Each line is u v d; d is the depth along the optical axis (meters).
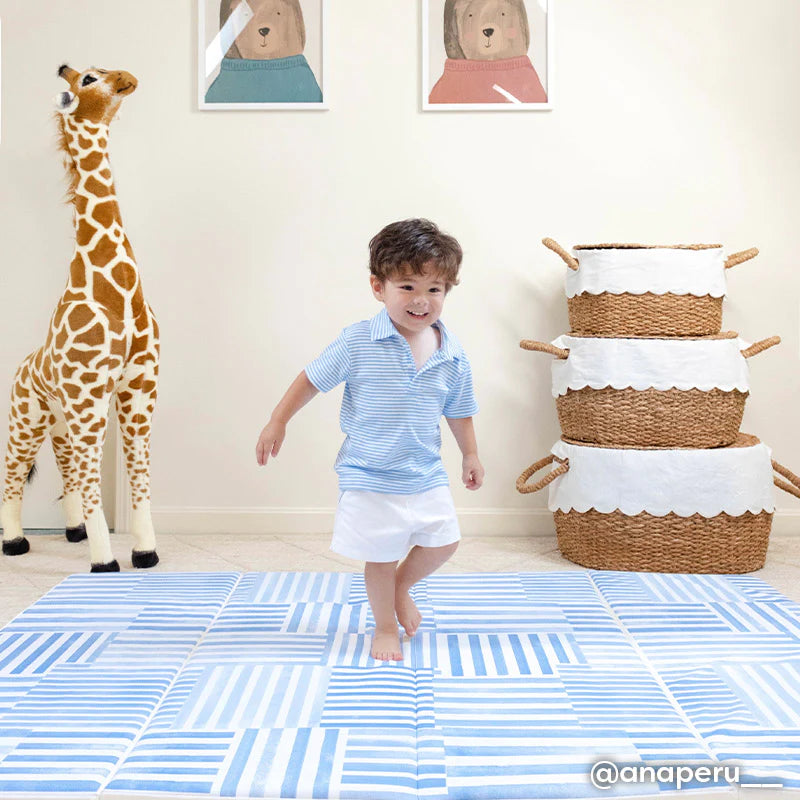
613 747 1.39
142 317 2.53
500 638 1.91
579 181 2.96
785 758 1.35
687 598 2.19
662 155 2.95
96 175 2.46
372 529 1.77
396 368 1.77
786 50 2.93
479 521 3.03
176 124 2.96
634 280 2.59
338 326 2.99
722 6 2.92
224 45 2.94
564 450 2.68
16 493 2.74
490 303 2.99
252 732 1.44
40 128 2.97
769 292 2.97
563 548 2.72
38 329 3.03
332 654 1.81
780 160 2.95
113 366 2.46
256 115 2.96
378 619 1.81
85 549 2.82
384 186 2.96
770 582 2.47
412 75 2.95
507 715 1.52
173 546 2.84
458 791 1.27
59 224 3.00
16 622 1.99
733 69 2.93
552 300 2.98
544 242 2.75
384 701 1.57
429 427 1.81
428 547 1.84
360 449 1.79
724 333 2.67
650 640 1.90
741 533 2.54
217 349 3.00
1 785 1.28
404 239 1.71
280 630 1.96
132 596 2.19
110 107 2.48
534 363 3.00
